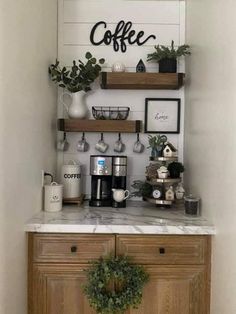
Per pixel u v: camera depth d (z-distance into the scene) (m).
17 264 1.66
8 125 1.51
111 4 2.50
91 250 1.83
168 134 2.52
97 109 2.42
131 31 2.50
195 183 2.17
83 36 2.50
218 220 1.73
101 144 2.47
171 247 1.83
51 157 2.35
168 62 2.35
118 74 2.29
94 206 2.31
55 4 2.42
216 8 1.76
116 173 2.31
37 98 1.97
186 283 1.85
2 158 1.45
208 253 1.84
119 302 1.72
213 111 1.80
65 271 1.83
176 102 2.51
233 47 1.52
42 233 1.82
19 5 1.63
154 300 1.85
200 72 2.07
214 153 1.79
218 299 1.71
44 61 2.12
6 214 1.50
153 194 2.25
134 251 1.83
